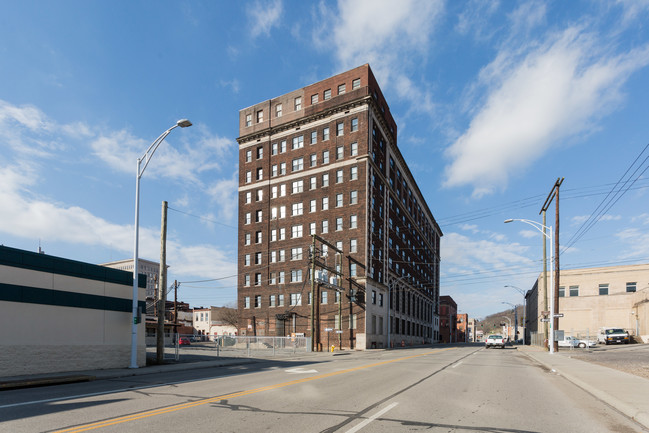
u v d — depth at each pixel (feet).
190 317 363.97
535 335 178.40
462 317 521.24
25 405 28.40
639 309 173.47
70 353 54.54
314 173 176.86
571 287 200.23
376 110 176.04
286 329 169.07
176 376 48.44
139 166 62.03
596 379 41.70
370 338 157.38
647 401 28.60
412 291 244.22
